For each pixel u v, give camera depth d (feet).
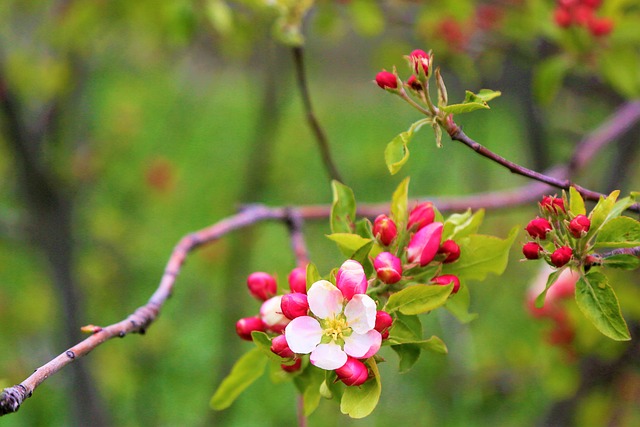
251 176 19.10
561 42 11.99
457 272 6.56
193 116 30.17
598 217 6.06
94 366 20.18
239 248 19.52
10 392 5.12
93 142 22.29
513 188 29.94
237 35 14.19
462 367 19.71
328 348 5.53
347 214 6.79
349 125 41.19
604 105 18.85
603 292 5.99
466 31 15.35
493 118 31.94
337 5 14.32
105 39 19.74
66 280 16.05
